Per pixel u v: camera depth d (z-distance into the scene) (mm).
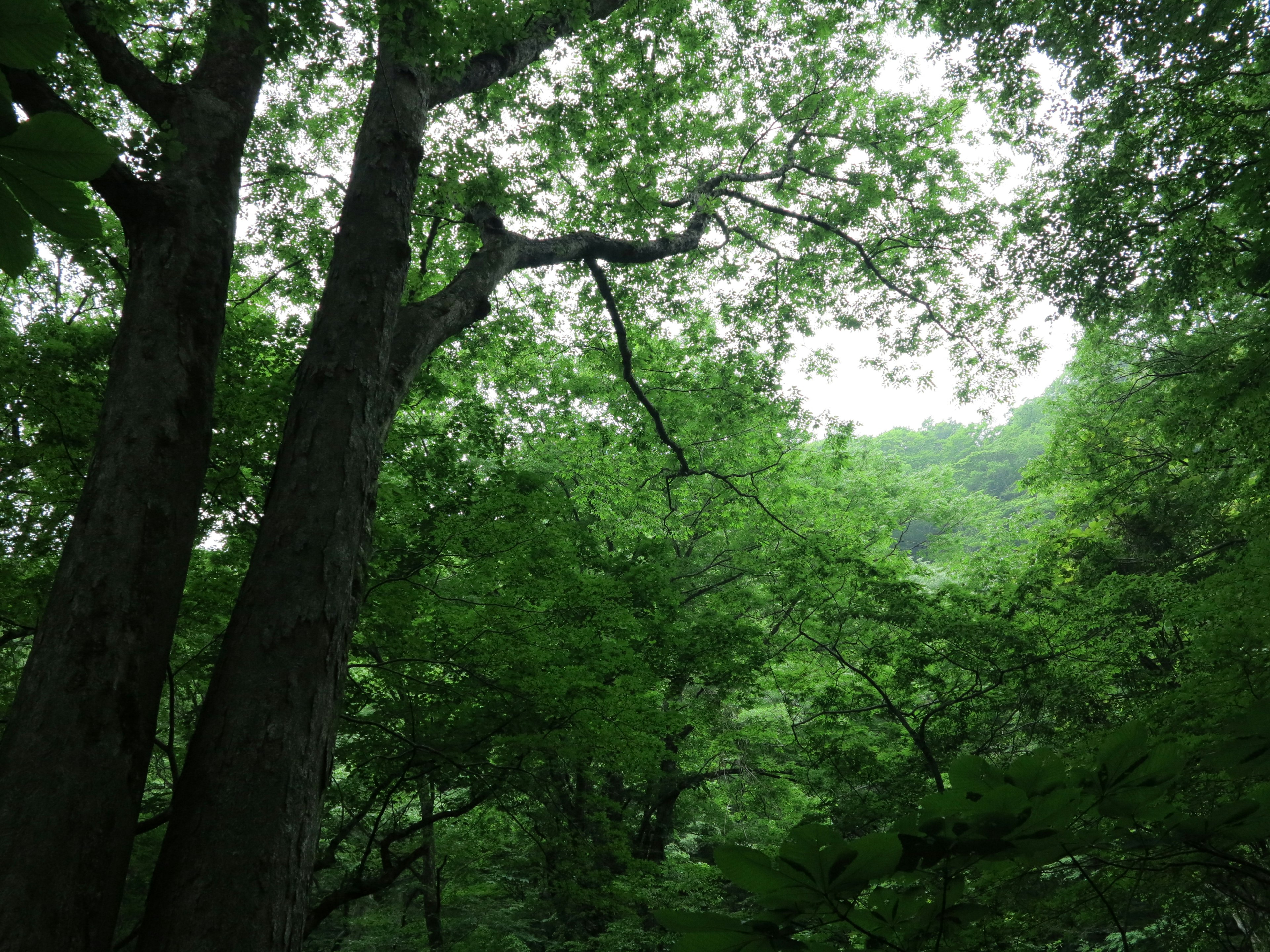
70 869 2893
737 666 10273
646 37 10641
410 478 8031
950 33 10273
